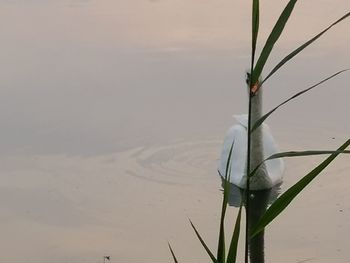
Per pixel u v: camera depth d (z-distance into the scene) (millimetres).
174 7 15516
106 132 10703
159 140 10430
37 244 7750
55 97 11797
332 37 13047
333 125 10492
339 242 7539
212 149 10188
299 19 13969
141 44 13625
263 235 7777
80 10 15750
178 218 8312
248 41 13234
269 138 9742
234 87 11781
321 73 11742
